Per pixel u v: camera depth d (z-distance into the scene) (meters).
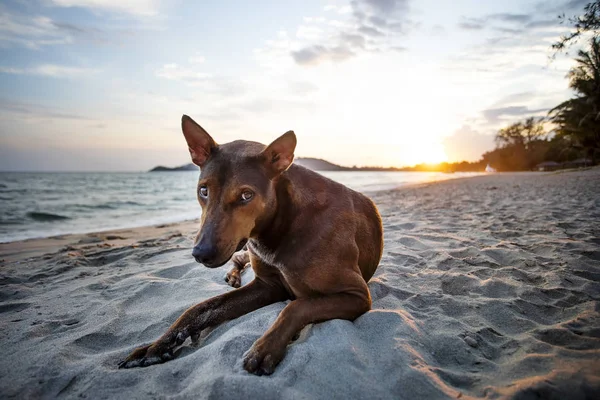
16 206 4.44
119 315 0.79
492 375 0.53
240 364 0.54
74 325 0.76
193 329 0.65
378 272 1.02
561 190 3.37
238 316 0.71
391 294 0.86
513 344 0.62
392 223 1.87
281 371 0.52
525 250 1.20
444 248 1.28
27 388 0.53
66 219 3.26
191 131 0.67
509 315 0.73
